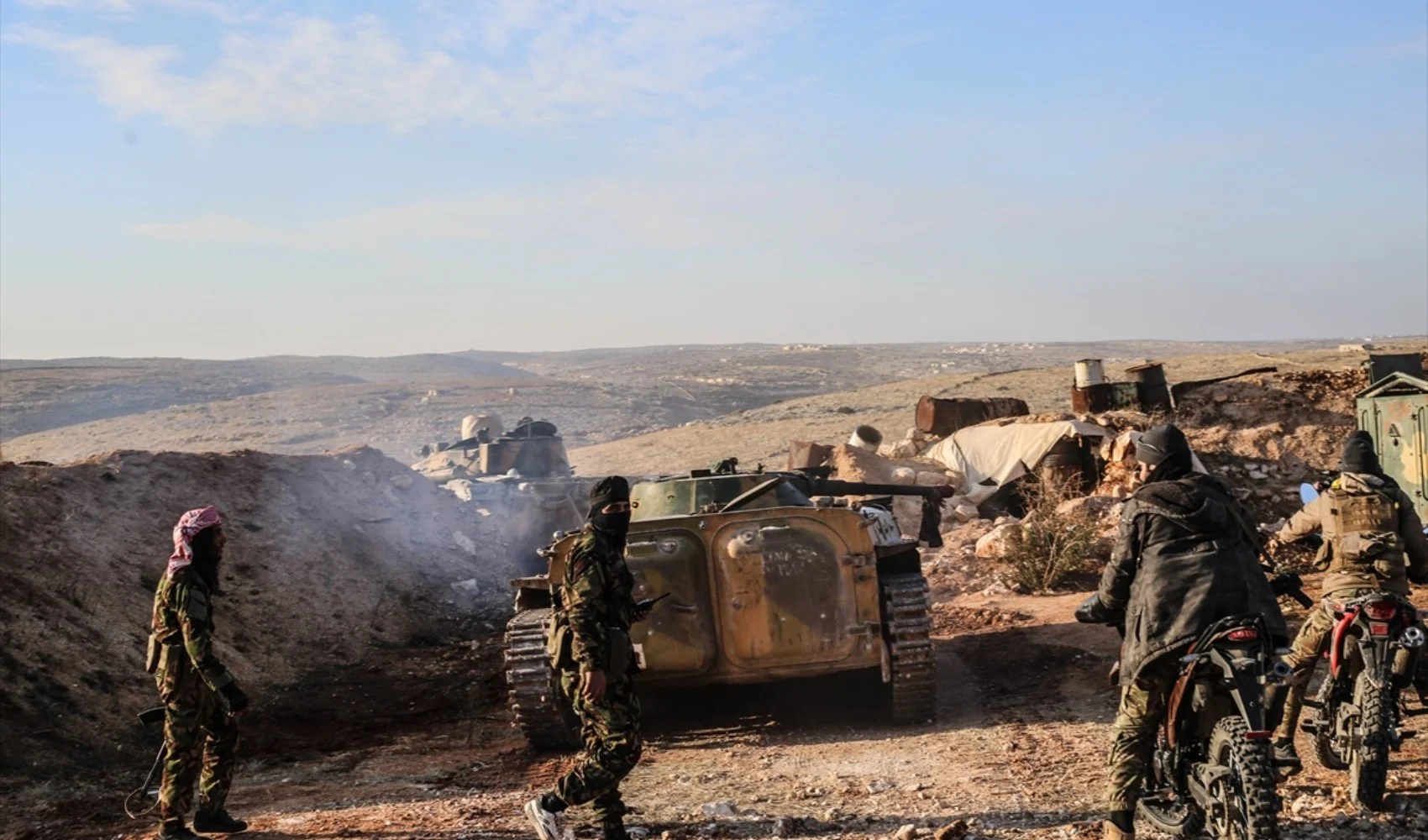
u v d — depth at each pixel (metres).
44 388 138.88
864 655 9.49
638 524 9.68
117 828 7.83
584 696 5.96
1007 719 9.32
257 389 147.88
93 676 11.53
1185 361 74.25
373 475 21.30
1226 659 4.91
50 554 13.29
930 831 6.16
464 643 15.85
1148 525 5.35
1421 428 17.17
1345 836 5.70
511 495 21.23
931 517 18.67
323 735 11.35
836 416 64.75
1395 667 6.26
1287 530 6.84
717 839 6.36
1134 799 5.46
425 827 7.00
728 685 11.34
